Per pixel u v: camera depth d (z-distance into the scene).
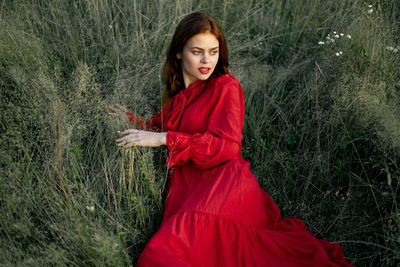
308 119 2.59
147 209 2.01
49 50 2.91
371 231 2.02
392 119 2.15
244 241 1.77
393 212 2.03
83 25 3.14
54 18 3.10
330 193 2.30
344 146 2.37
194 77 2.11
